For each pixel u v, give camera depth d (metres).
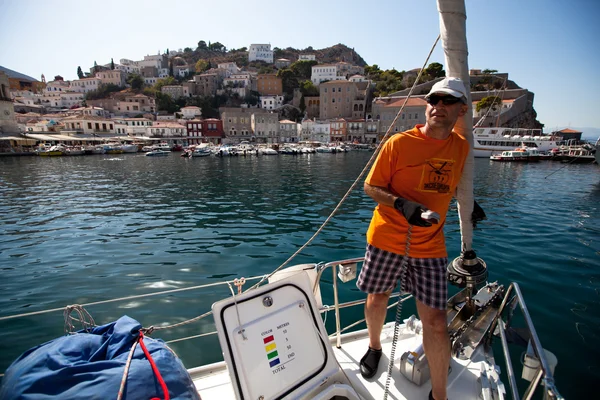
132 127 97.31
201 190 26.05
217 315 1.95
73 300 7.80
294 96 122.44
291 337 2.19
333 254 10.70
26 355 1.85
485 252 10.46
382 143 2.52
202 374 2.73
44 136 76.38
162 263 10.13
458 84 1.99
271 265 9.83
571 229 13.46
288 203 20.25
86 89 139.75
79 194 24.41
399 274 2.32
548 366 1.68
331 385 2.30
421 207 1.88
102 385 1.58
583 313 6.57
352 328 6.25
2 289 8.45
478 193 23.59
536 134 76.38
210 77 127.25
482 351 2.74
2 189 26.91
